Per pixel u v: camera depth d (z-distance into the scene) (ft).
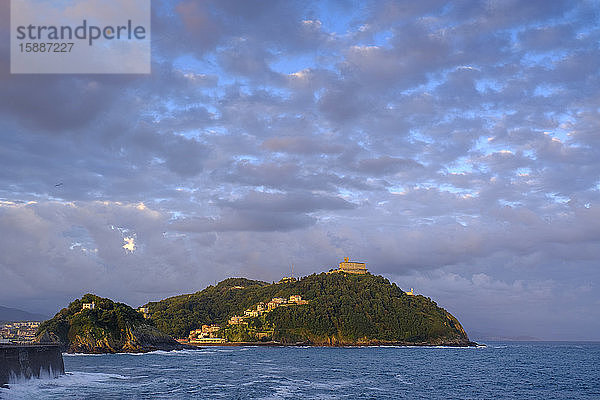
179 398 275.18
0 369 267.18
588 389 366.84
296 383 360.07
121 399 265.13
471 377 446.60
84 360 601.21
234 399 277.03
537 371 528.63
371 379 406.00
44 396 262.67
